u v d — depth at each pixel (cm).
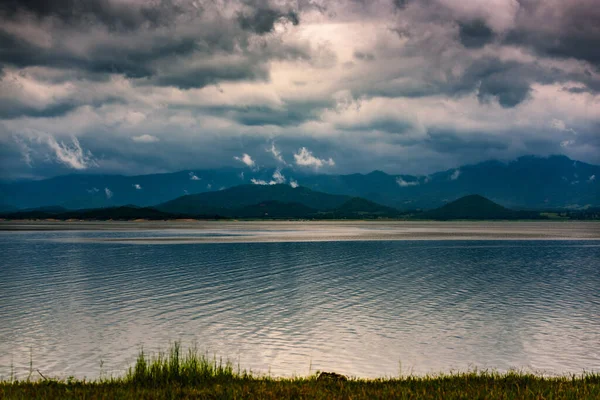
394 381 2152
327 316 3969
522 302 4544
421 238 15925
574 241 14300
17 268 7044
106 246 11712
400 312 4119
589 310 4191
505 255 9412
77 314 4003
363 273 6600
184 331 3488
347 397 1830
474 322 3769
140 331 3481
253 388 1936
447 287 5419
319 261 8175
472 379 2173
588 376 2262
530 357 2944
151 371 2192
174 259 8431
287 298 4738
